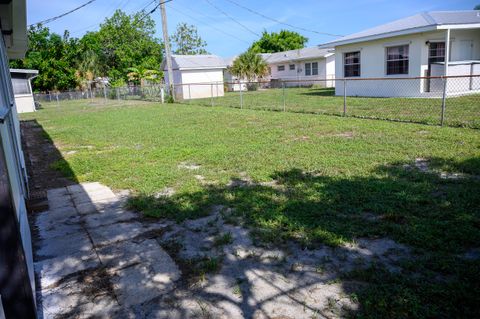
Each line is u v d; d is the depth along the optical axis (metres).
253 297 2.68
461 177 4.92
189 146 8.16
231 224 3.91
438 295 2.51
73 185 5.81
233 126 10.76
